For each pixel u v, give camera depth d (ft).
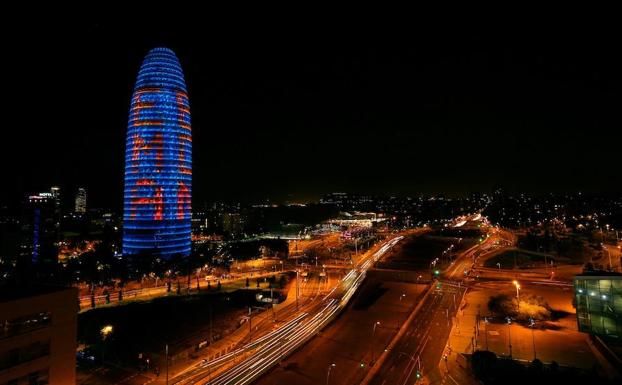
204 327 359.87
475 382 245.04
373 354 293.43
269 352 298.56
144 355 297.12
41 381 193.57
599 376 230.27
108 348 310.86
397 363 277.64
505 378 236.63
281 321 378.94
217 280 585.22
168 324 368.68
